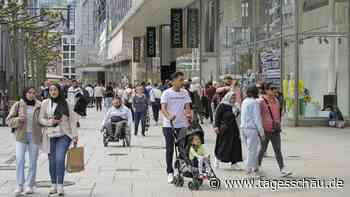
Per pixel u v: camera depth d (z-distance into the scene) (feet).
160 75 201.57
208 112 106.01
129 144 67.72
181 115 40.27
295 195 36.63
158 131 89.20
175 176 41.11
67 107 37.17
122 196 36.91
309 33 89.45
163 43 201.57
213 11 135.44
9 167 50.49
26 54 173.47
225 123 47.14
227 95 47.57
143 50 246.27
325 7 90.27
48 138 36.94
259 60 102.22
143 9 162.50
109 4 316.40
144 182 42.09
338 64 90.58
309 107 89.76
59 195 36.94
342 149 61.26
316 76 89.97
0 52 150.20
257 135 44.21
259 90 44.70
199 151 39.27
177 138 39.99
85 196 36.99
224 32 125.90
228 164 50.83
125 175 45.50
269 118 43.86
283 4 92.43
